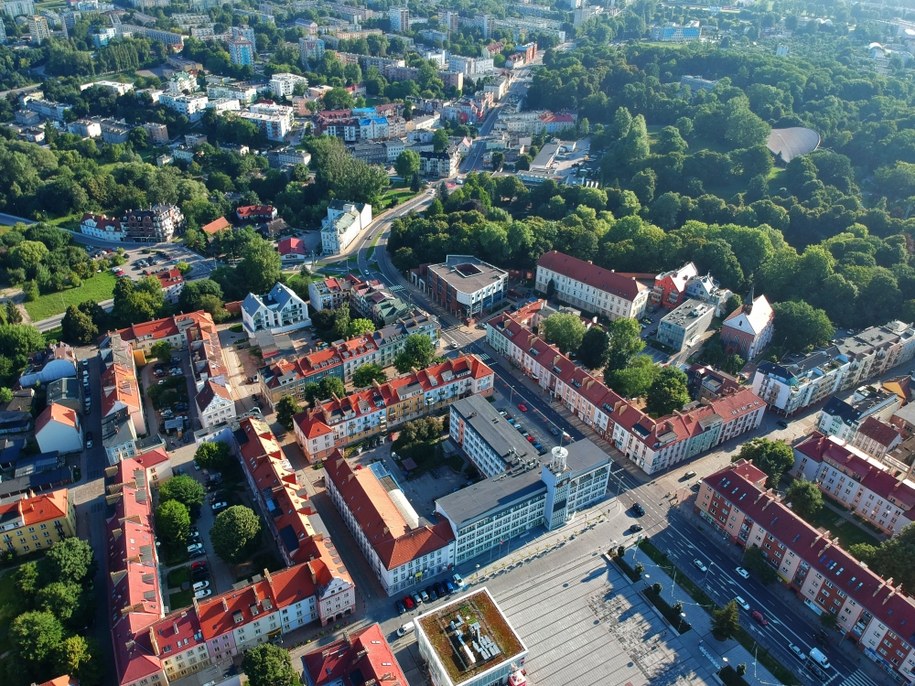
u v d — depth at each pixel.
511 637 187.38
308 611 199.38
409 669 190.62
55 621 187.88
